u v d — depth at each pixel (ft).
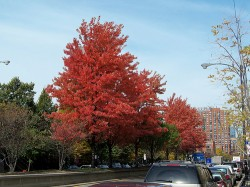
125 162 273.95
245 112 64.28
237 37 64.64
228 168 86.07
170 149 232.32
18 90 172.65
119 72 114.11
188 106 246.68
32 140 127.24
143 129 143.02
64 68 116.16
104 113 110.73
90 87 111.55
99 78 112.98
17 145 109.70
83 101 111.65
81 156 194.80
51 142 122.42
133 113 115.75
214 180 42.96
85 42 116.26
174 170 35.29
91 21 117.60
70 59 115.03
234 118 66.18
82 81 111.96
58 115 113.91
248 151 93.71
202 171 37.58
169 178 34.83
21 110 117.29
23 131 111.55
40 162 163.94
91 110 110.63
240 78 64.75
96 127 112.78
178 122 232.73
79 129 111.75
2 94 170.40
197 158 295.28
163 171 35.50
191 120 248.52
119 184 20.22
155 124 144.36
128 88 119.96
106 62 113.09
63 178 88.17
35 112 174.60
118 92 117.60
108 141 139.23
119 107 111.04
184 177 34.55
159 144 186.60
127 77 118.73
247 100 63.05
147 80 156.25
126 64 117.50
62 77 115.14
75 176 94.53
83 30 116.78
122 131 127.34
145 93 130.93
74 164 213.46
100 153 217.97
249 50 61.16
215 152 355.36
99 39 115.96
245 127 68.80
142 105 141.79
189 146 255.09
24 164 156.35
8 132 108.37
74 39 116.16
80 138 113.60
